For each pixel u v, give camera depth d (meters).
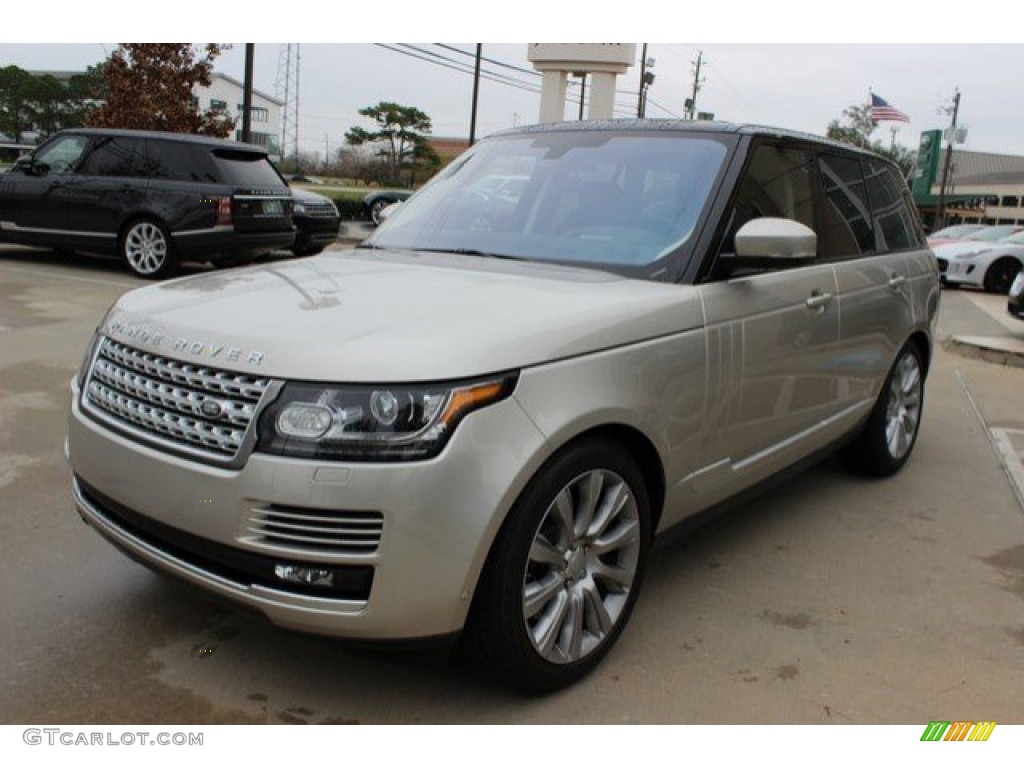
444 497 2.29
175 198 10.79
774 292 3.49
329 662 2.88
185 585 2.55
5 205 11.46
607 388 2.66
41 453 4.65
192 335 2.53
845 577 3.68
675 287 3.09
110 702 2.63
